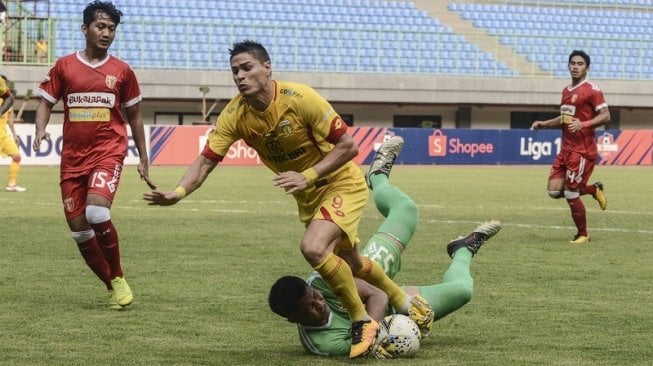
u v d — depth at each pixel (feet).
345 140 48.65
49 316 60.44
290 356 49.24
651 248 98.78
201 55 312.50
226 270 81.10
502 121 348.38
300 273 79.71
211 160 50.75
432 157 293.84
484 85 329.93
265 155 51.03
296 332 55.67
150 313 61.57
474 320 59.36
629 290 71.61
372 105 335.06
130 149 261.65
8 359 48.19
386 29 327.88
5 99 95.45
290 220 124.98
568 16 365.20
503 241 104.12
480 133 298.97
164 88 299.17
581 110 104.73
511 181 214.90
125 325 57.52
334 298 50.03
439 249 96.37
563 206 151.12
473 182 210.38
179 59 310.24
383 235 56.44
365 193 51.03
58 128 255.50
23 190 172.45
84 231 63.93
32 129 252.62
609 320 59.57
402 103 328.08
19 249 94.32
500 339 53.72
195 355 49.44
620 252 95.35
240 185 193.26
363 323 47.88
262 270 81.25
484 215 135.03
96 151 64.23
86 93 63.87
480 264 85.76
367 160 285.23
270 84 48.83
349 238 48.93
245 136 50.39
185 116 315.17
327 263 47.03
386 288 50.75
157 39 311.47
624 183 213.66
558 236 109.70
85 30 64.39
